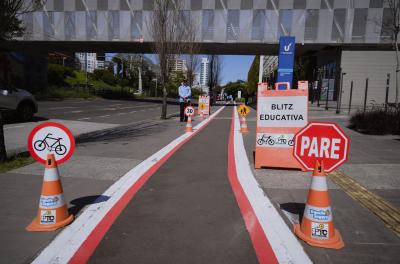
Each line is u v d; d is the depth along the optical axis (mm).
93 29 34094
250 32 31469
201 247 3373
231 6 31344
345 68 29844
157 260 3115
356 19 29000
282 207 4488
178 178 5887
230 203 4641
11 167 6332
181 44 18688
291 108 6473
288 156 6516
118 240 3502
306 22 30156
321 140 3596
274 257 3184
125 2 33344
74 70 75812
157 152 8266
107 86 75188
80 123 15102
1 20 6531
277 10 30672
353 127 12938
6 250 3254
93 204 4520
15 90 13664
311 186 3537
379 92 29438
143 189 5230
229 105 46438
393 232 3686
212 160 7430
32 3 9703
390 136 11016
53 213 3756
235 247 3377
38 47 38500
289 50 14492
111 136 11203
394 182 5562
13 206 4359
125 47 37969
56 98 40031
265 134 6598
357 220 4004
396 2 22234
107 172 6191
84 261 3090
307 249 3328
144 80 93750
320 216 3434
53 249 3293
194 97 95750
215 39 32000
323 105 28719
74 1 33844
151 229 3775
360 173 6145
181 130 13086
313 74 36156
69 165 6715
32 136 4012
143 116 20531
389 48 28984
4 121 14188
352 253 3238
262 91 6602
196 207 4473
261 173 6301
